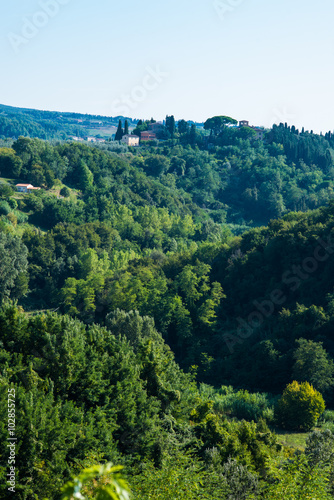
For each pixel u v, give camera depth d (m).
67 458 33.94
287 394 63.44
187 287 100.06
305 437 59.56
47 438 31.94
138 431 39.41
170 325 98.38
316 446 42.06
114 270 126.75
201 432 46.47
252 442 43.62
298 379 74.06
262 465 40.22
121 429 39.47
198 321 98.25
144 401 42.19
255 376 80.50
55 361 39.97
